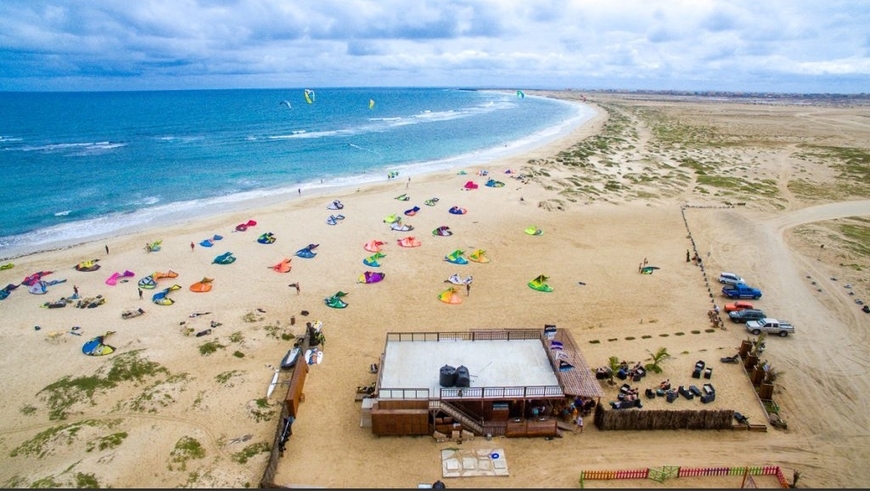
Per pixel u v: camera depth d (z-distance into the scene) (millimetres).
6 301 42188
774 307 43125
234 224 61812
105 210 68812
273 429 28391
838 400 31594
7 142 121312
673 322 40500
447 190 77188
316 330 36844
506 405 28266
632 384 32219
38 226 62188
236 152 112000
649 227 62031
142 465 25203
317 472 25344
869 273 49844
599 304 43219
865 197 77062
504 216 64938
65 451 26094
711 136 143000
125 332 37219
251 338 36531
